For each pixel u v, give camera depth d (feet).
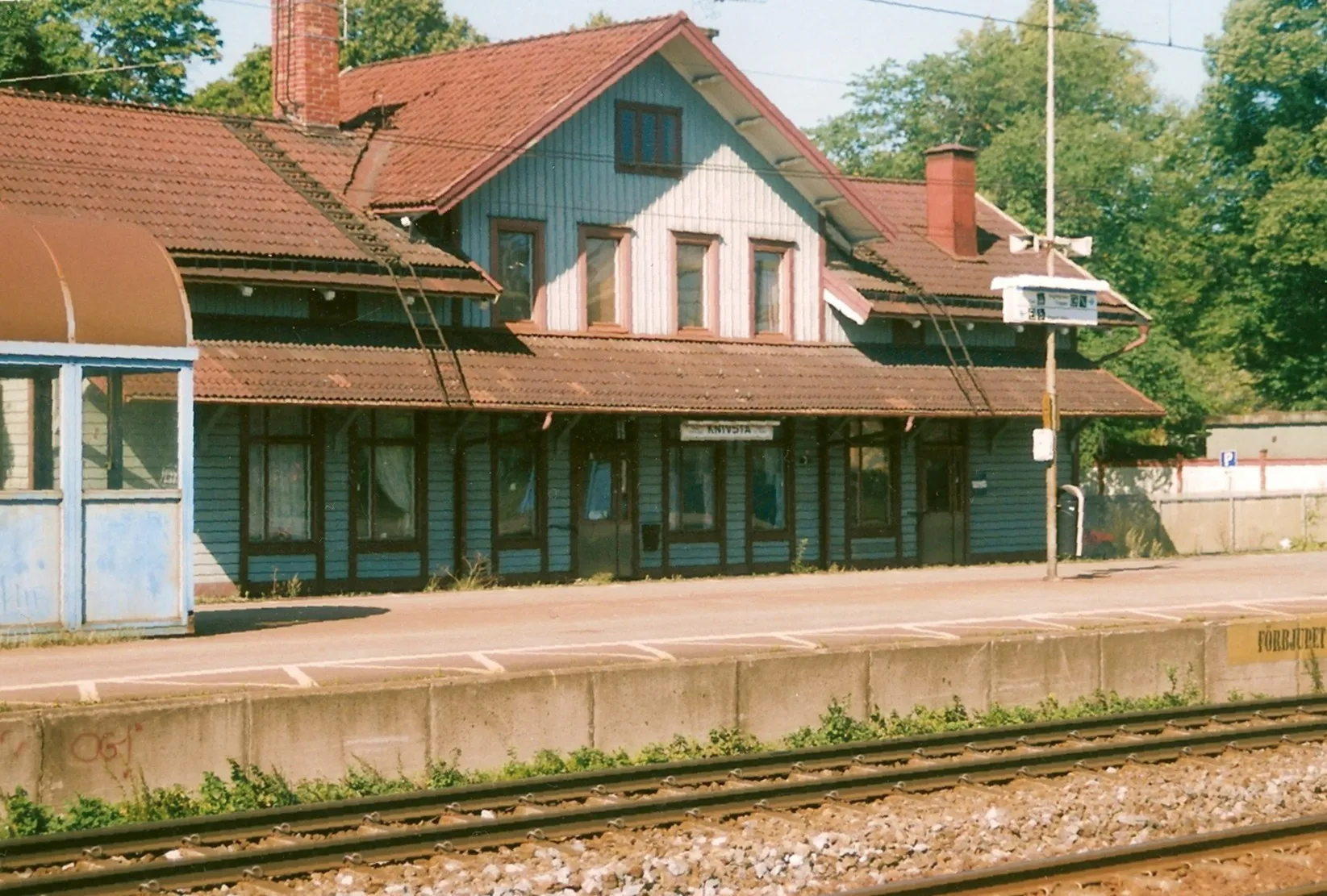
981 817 49.26
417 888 41.42
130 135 102.63
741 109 117.39
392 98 122.72
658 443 114.62
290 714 53.01
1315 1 196.13
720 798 49.60
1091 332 198.29
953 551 130.52
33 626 67.82
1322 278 198.90
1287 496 155.43
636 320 113.39
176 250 91.91
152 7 172.45
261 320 96.32
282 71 115.24
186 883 40.73
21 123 98.99
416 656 65.46
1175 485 174.19
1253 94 200.64
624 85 112.98
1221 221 208.95
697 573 116.37
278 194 102.58
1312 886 39.29
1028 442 135.44
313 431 99.55
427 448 104.12
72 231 70.64
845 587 103.14
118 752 50.34
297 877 42.01
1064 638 70.69
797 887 42.04
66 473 68.28
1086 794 52.95
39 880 39.52
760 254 120.26
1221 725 66.44
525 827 46.32
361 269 98.48
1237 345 211.61
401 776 54.29
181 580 71.46
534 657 65.00
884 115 269.23
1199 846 43.65
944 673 67.21
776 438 120.67
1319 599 92.84
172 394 70.69
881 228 123.65
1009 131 242.58
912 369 123.75
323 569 99.71
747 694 62.23
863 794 51.70
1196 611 85.20
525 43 120.78
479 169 103.04
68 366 67.87
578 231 110.83
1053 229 105.19
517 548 108.06
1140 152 244.83
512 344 105.91
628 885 41.32
